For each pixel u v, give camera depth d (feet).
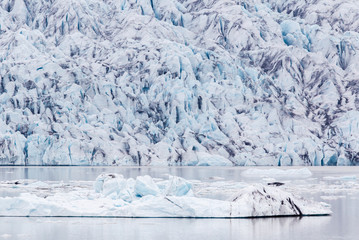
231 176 324.19
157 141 488.02
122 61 573.74
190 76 538.06
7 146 429.38
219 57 581.12
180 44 590.96
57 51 581.53
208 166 480.23
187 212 131.23
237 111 536.83
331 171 407.44
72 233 110.83
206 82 553.64
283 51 624.18
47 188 217.97
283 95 581.53
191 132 487.20
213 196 183.21
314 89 606.96
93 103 498.28
